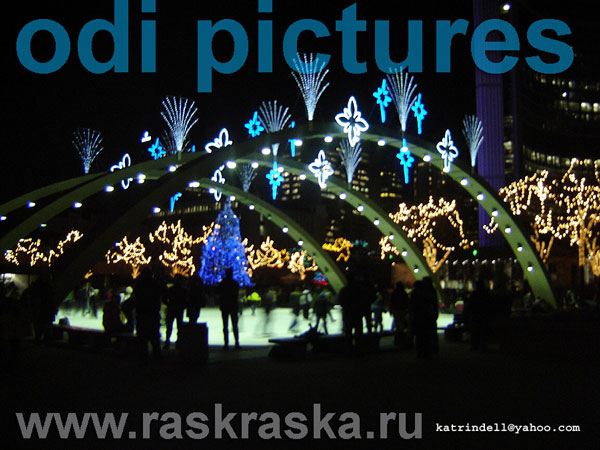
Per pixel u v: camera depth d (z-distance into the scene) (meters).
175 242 73.94
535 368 12.52
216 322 26.52
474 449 6.47
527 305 28.89
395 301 16.42
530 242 29.25
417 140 24.00
